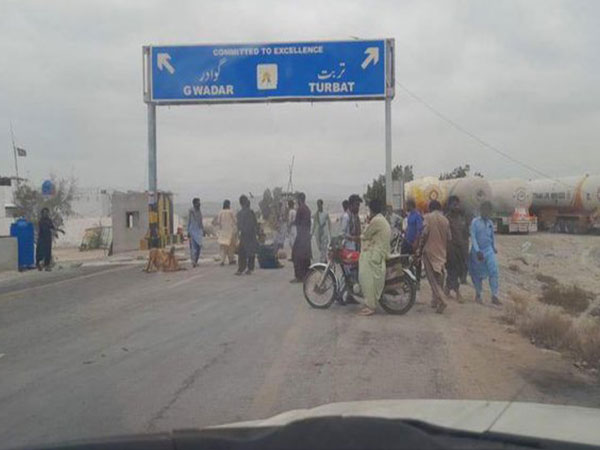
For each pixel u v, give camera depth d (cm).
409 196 4381
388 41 2180
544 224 5144
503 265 2728
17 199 5244
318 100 2220
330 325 1035
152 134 2272
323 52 2192
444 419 288
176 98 2225
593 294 1975
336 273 1227
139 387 702
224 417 602
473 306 1250
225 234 2072
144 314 1165
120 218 3064
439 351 861
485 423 286
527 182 4769
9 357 850
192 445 214
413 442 190
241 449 199
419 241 1185
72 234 5344
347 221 1372
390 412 307
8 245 2077
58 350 888
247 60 2208
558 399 666
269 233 3128
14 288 1622
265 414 609
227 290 1465
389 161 2206
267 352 855
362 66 2180
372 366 780
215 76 2216
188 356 840
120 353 862
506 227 4778
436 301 1182
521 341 946
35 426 582
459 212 1314
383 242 1111
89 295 1442
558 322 988
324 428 193
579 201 4744
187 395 671
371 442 187
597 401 662
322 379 725
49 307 1278
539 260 3234
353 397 657
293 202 2172
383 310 1166
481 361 813
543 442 260
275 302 1271
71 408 632
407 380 721
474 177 4128
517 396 670
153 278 1756
